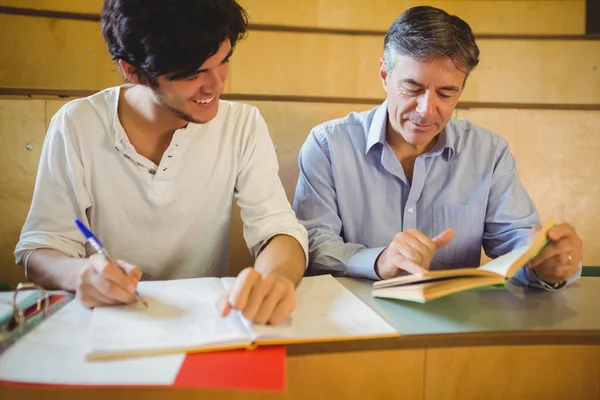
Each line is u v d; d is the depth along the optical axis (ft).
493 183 3.98
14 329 2.25
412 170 4.01
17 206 5.02
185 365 1.94
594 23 5.72
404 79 3.43
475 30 5.78
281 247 3.05
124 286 2.44
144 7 2.48
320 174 4.01
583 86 5.78
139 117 3.20
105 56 5.34
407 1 5.73
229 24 2.57
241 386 1.80
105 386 1.79
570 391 2.35
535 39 5.76
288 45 5.66
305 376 2.18
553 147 5.64
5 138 4.95
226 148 3.49
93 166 3.28
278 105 5.32
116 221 3.38
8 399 1.91
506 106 5.81
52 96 5.26
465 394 2.31
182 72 2.59
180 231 3.47
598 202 5.71
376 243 4.01
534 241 2.72
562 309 2.69
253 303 2.28
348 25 5.73
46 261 2.91
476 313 2.59
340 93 5.78
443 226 3.99
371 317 2.42
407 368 2.26
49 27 5.23
